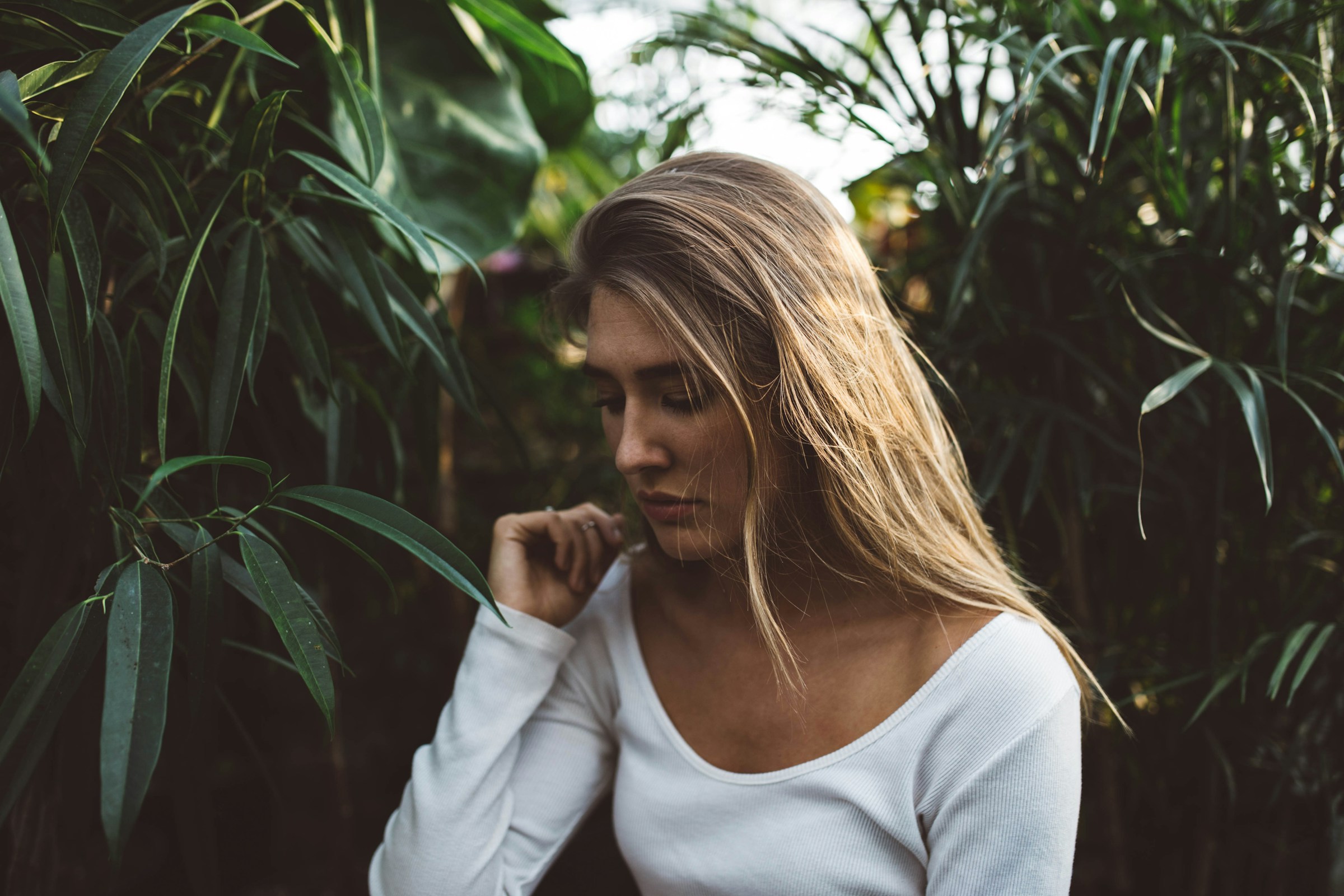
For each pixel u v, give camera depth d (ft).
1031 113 3.07
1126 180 2.87
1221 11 2.66
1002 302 3.23
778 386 1.98
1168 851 3.24
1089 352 3.12
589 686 2.59
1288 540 2.99
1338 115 2.60
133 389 2.08
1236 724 2.86
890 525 2.01
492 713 2.36
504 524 2.54
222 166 2.45
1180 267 2.64
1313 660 2.36
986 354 3.17
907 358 2.27
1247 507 2.93
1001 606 2.05
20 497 2.13
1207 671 2.75
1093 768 3.68
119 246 2.40
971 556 2.18
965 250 2.72
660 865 2.23
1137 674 2.94
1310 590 2.94
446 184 3.28
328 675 1.63
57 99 1.84
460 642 5.48
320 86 2.73
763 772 2.16
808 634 2.19
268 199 2.27
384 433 2.99
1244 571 2.96
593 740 2.60
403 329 2.75
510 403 7.53
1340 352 2.68
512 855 2.43
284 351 2.62
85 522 2.05
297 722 5.26
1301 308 2.68
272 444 2.75
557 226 6.27
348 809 4.21
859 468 1.99
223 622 1.88
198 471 2.69
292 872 4.56
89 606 1.64
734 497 2.01
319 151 2.75
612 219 2.02
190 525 1.99
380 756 5.39
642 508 2.08
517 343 7.90
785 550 2.15
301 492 1.78
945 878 1.93
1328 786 2.77
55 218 1.53
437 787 2.30
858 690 2.10
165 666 1.54
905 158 3.10
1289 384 2.58
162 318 2.29
